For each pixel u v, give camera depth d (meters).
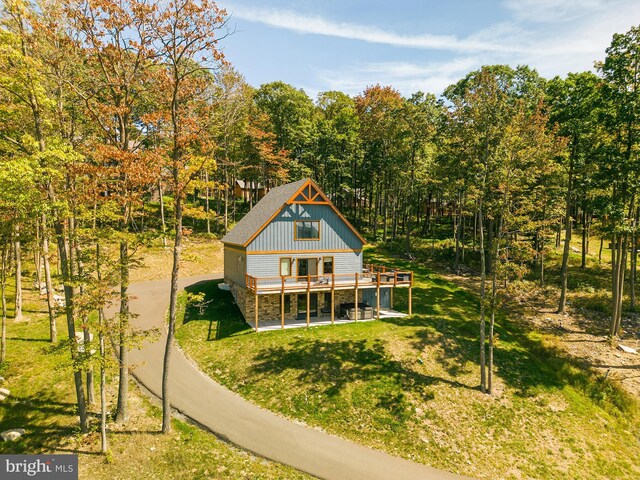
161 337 24.12
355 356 21.67
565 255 30.33
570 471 15.43
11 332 21.92
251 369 20.30
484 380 19.97
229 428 15.86
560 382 21.58
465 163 25.70
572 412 19.14
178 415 16.52
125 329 14.60
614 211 25.02
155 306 29.22
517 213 22.92
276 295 27.20
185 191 15.17
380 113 49.81
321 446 15.30
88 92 15.35
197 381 19.33
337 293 29.05
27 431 14.88
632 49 23.86
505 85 38.78
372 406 17.94
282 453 14.65
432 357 22.27
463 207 40.66
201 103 15.87
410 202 46.25
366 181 57.47
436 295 33.41
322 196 28.28
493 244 21.38
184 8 13.47
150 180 14.42
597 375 22.52
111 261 14.68
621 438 17.94
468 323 27.75
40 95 13.25
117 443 14.38
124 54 14.75
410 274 28.66
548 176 32.84
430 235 53.41
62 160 13.48
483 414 18.17
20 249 23.84
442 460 15.26
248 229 29.64
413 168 44.69
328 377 19.70
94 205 14.98
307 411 17.41
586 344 25.86
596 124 26.95
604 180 26.05
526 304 32.66
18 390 17.17
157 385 18.73
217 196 54.25
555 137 28.81
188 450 14.28
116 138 16.42
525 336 27.11
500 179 21.00
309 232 28.16
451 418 17.69
